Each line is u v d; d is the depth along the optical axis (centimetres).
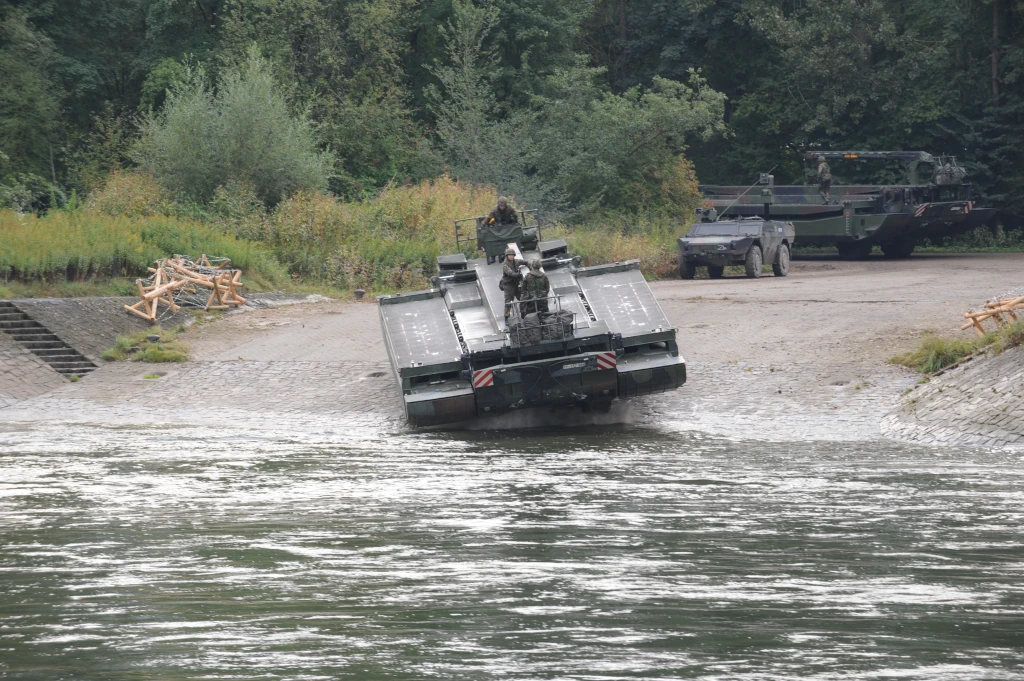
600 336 4181
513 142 12044
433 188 10381
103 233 7762
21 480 3294
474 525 2645
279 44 12194
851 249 11588
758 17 13838
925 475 3228
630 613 1947
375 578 2189
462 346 4291
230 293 7306
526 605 2000
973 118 13988
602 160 12325
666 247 10131
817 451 3703
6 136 11394
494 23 12650
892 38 13700
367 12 12612
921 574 2167
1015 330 4494
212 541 2506
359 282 8594
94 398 5222
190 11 13088
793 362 5203
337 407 4881
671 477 3250
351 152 12106
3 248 6956
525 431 4316
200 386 5369
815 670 1666
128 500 2984
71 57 12588
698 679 1636
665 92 12706
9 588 2139
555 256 4894
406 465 3538
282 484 3216
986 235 14150
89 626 1908
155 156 10238
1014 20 13788
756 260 9044
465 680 1639
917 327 5641
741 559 2295
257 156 10131
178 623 1919
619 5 15375
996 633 1822
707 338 5791
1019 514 2689
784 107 14488
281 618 1944
